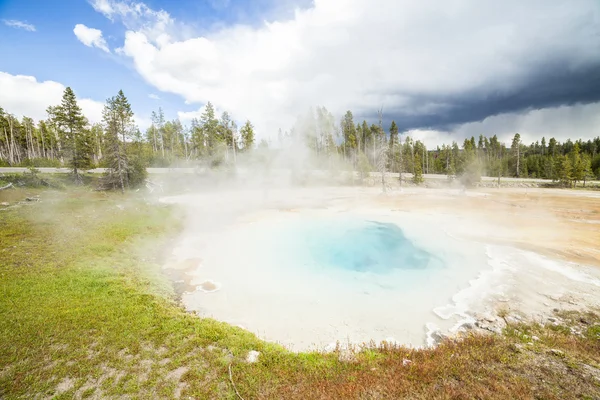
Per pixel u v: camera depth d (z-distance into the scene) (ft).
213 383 17.56
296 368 19.03
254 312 29.73
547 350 20.79
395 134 147.54
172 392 16.89
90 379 17.87
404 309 29.66
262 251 48.06
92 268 36.42
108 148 95.40
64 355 19.83
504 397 14.87
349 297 32.50
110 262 39.63
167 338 22.57
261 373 18.38
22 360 19.13
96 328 23.30
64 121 103.96
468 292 32.55
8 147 156.97
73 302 27.20
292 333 26.12
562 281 34.40
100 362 19.40
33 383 17.25
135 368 18.84
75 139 102.17
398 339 24.91
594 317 26.81
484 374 17.30
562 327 25.16
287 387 16.78
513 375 17.11
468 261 41.52
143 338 22.35
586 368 18.10
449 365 18.48
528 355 19.92
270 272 39.78
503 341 22.35
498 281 34.83
